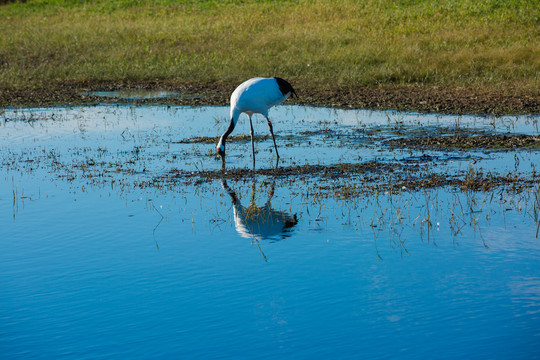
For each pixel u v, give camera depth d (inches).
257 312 292.0
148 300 306.2
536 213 424.5
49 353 261.1
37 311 297.0
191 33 1382.9
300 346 262.8
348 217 427.5
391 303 298.5
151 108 877.2
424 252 362.3
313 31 1315.2
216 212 444.5
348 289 314.7
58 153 633.0
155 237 395.5
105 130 740.0
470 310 289.7
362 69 1038.4
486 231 394.0
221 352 259.6
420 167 550.6
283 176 535.8
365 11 1493.6
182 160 598.9
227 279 330.0
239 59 1152.8
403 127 716.7
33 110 876.0
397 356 254.1
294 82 1011.9
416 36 1224.8
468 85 932.6
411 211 436.1
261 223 420.2
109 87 1048.2
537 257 350.6
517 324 276.1
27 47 1325.0
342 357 253.8
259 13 1568.7
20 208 458.0
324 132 705.6
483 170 535.8
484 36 1181.7
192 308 297.4
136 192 496.4
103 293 315.3
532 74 955.3
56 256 365.7
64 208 457.1
